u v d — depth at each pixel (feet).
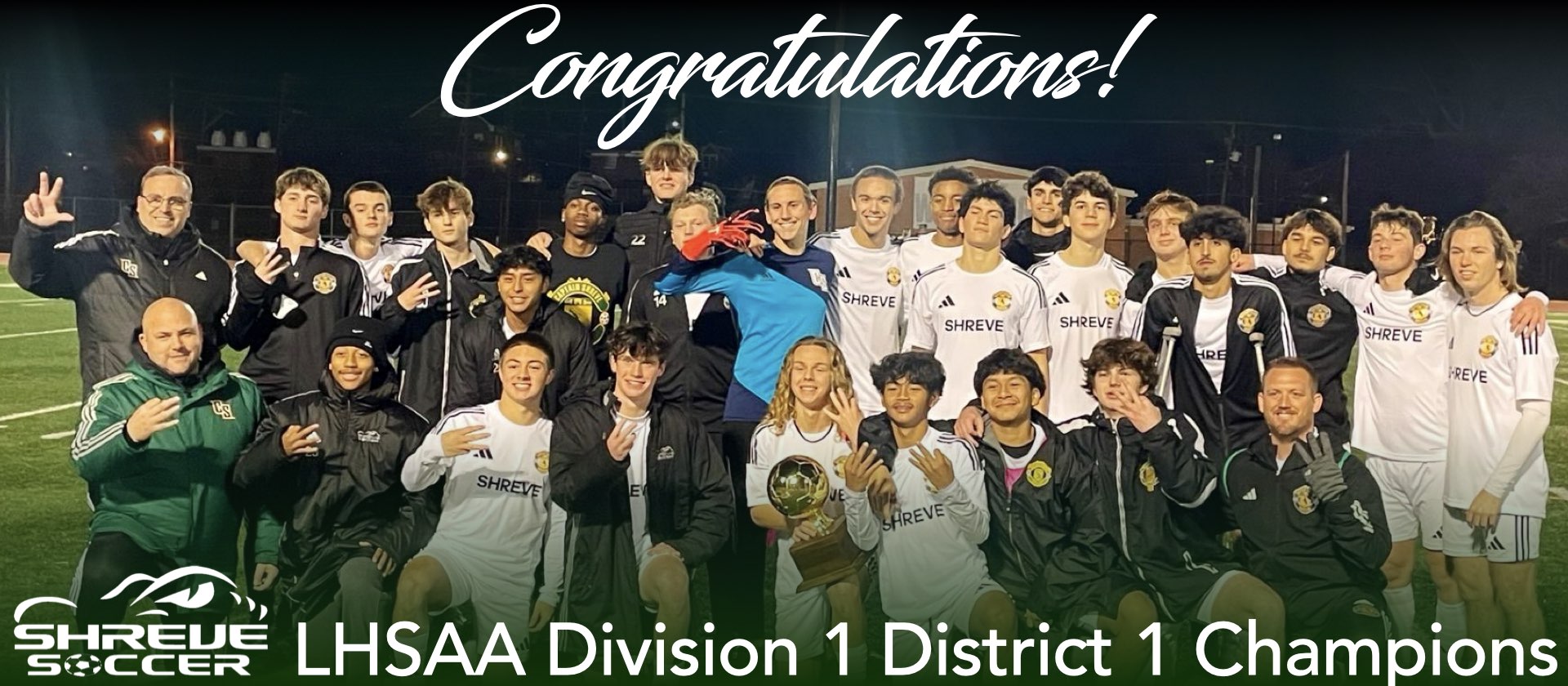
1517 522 14.03
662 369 13.98
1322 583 13.93
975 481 13.87
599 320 15.87
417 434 14.17
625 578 13.82
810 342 14.20
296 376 15.26
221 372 13.97
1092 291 15.58
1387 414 15.17
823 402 14.17
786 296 14.99
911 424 13.97
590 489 13.61
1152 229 15.57
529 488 13.88
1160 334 15.43
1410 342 15.02
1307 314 15.31
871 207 15.42
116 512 13.64
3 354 39.40
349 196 15.69
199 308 14.99
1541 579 17.10
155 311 13.55
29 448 24.86
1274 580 14.05
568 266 15.94
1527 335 13.93
